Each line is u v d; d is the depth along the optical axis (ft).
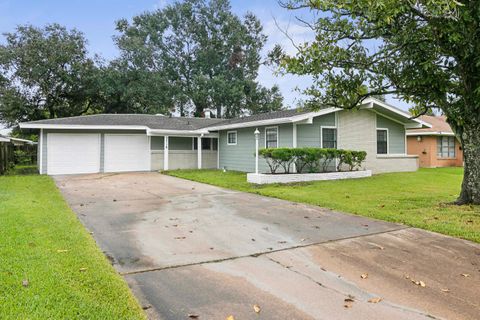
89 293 9.66
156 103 97.76
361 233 17.03
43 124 48.93
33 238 14.48
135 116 67.00
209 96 107.14
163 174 50.39
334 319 8.82
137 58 98.22
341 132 47.14
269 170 47.44
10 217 18.30
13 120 82.33
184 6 112.88
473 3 18.70
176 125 59.93
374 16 19.12
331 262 12.98
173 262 12.83
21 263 11.42
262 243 15.35
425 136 68.23
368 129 49.85
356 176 43.52
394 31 21.70
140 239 15.83
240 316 8.89
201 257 13.43
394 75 24.08
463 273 11.87
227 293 10.25
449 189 32.63
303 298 9.98
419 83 22.75
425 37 21.61
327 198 27.30
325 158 42.39
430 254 13.84
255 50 115.44
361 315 9.04
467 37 19.26
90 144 53.36
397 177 43.65
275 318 8.82
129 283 10.86
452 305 9.61
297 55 23.85
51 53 81.87
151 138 58.49
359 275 11.71
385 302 9.78
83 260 12.22
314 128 45.24
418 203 24.57
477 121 22.71
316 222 19.43
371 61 24.27
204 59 113.19
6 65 79.30
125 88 92.12
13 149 70.74
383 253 13.99
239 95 107.14
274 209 23.32
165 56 112.57
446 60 22.04
